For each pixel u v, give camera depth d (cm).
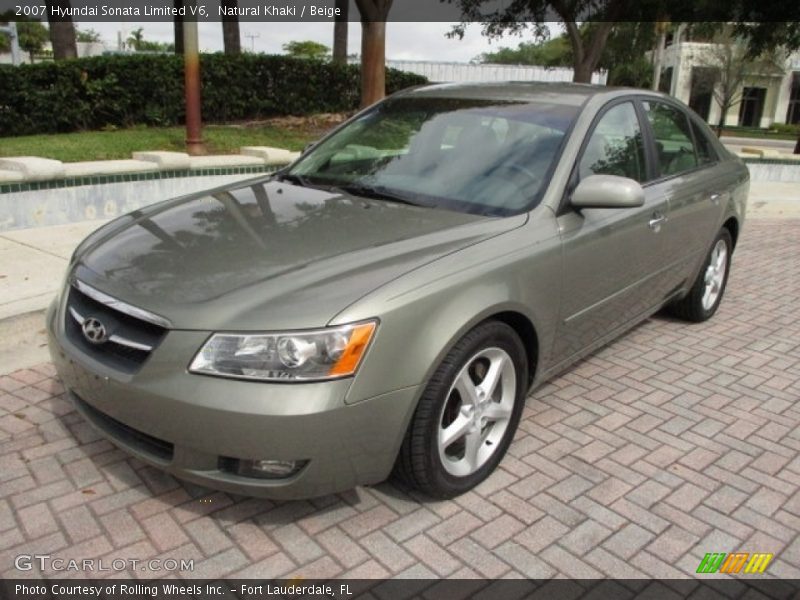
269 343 246
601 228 365
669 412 399
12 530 277
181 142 1012
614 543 286
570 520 298
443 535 285
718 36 3659
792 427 388
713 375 452
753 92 4831
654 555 280
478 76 2209
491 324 299
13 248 587
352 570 264
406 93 454
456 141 384
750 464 349
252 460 252
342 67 1443
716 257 539
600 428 377
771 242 859
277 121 1341
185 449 256
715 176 506
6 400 375
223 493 304
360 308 255
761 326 548
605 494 318
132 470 317
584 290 362
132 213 376
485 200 346
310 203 349
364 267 276
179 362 252
